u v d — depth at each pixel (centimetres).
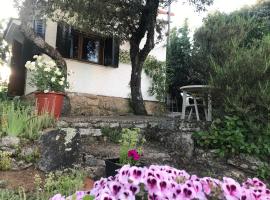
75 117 727
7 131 447
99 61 1014
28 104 655
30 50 926
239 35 764
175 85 1157
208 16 877
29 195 348
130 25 891
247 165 546
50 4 732
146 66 1093
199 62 847
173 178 173
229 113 581
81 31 933
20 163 426
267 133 540
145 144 645
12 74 998
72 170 442
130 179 164
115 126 658
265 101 531
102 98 996
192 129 612
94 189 178
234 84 571
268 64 551
